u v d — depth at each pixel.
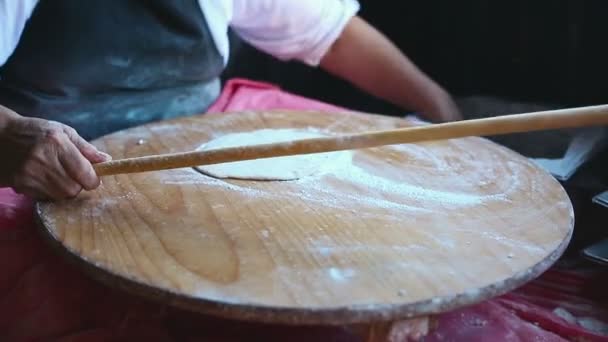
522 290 1.24
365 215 0.98
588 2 1.61
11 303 1.03
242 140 1.26
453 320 1.05
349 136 0.94
